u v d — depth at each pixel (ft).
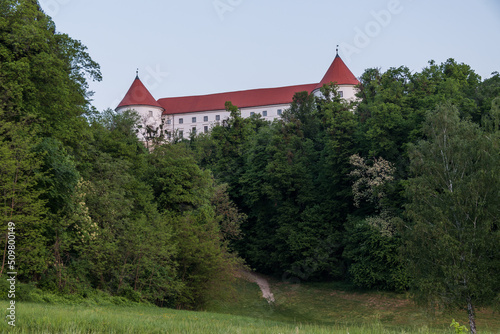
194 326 39.09
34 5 98.22
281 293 168.55
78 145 108.58
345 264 179.52
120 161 126.00
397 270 146.72
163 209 136.56
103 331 34.58
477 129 101.96
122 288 99.09
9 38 88.07
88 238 88.89
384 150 172.86
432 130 101.24
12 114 81.00
